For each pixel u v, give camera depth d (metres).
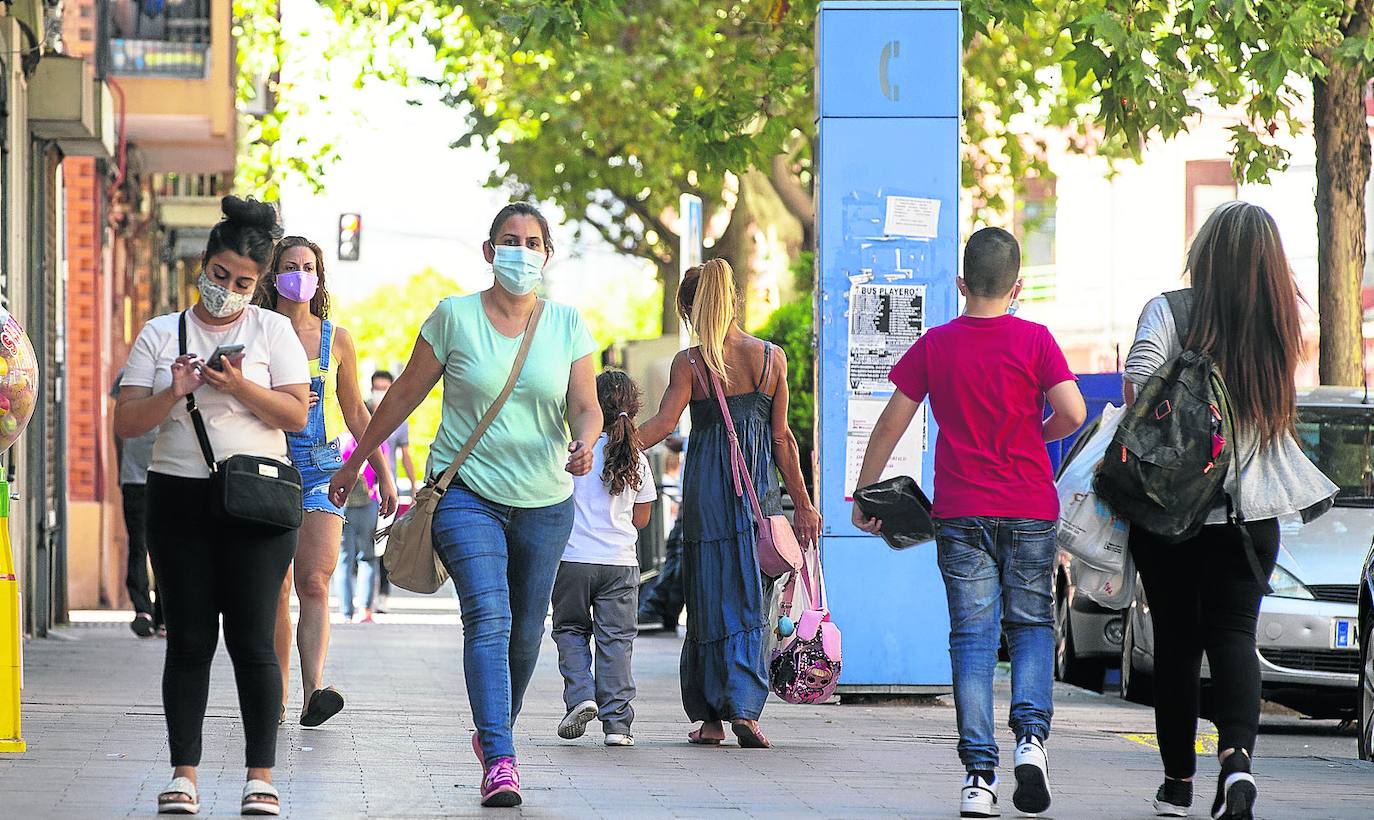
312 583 27.14
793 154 81.19
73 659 40.81
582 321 21.25
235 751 24.33
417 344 21.02
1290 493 19.81
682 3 75.12
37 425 49.69
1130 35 43.88
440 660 43.19
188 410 18.92
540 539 21.17
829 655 27.34
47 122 49.56
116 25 68.19
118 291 79.12
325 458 26.84
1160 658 20.31
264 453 19.09
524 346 20.81
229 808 19.53
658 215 95.81
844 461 34.59
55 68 49.31
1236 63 43.91
